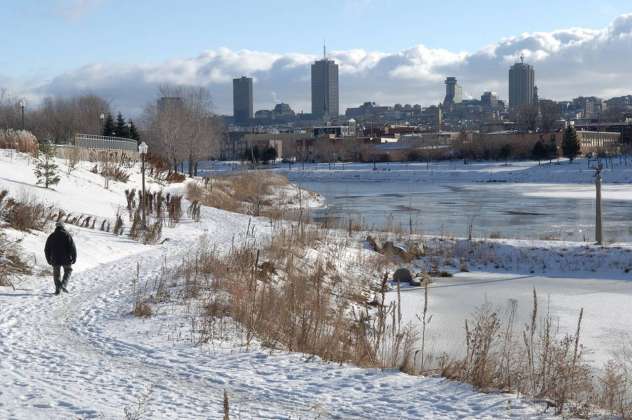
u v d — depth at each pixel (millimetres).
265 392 9977
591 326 19750
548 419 9031
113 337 13211
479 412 9266
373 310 21562
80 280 20094
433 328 19203
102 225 29547
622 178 120562
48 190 35906
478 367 11086
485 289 26047
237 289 16719
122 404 9227
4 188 31922
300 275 22031
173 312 15492
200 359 11727
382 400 9758
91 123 114188
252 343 12992
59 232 17844
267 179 82812
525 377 11164
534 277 28578
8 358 11570
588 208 67062
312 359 11977
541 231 45562
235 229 35750
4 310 15594
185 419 8648
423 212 63312
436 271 29453
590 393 11242
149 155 65562
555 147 167125
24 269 20250
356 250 31375
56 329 13875
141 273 21297
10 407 9008
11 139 44688
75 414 8758
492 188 109688
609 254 30281
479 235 41625
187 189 56375
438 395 10039
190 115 87000
